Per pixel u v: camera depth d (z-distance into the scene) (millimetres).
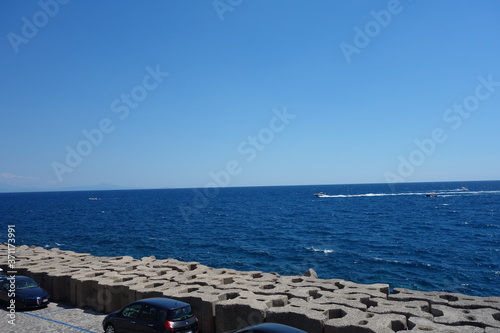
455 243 45094
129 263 19562
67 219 80562
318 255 38438
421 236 51000
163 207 116938
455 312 10992
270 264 34531
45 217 86188
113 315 11641
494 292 25484
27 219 81438
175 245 45344
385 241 47188
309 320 10383
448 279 28891
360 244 45156
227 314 11711
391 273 30922
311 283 14992
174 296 12781
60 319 13594
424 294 13180
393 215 79438
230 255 38875
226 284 14719
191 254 39625
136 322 10914
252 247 43500
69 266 18469
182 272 17703
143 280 15516
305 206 110375
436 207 97062
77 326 12797
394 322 10312
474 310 11219
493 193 164500
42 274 17141
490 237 49250
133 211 101875
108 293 14406
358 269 32344
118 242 47969
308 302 12125
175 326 10391
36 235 55344
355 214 83062
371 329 9500
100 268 17938
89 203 151375
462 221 67000
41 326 12773
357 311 11102
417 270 31812
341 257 37312
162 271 17469
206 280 15141
